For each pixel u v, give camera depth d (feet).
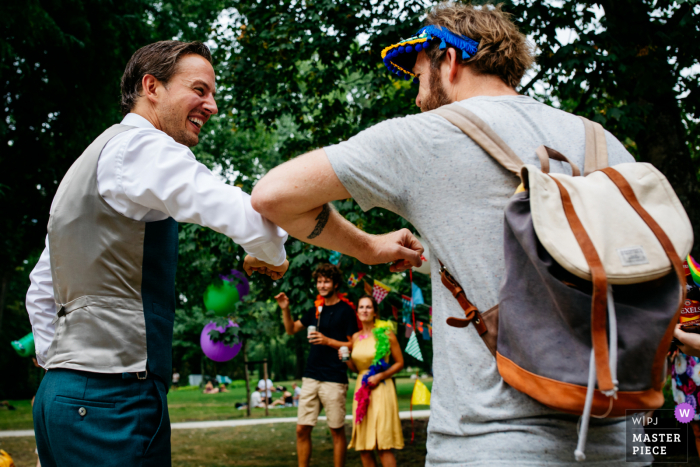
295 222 4.32
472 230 3.79
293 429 30.14
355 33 20.80
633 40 17.52
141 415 4.83
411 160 3.93
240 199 4.73
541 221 3.24
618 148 4.09
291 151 24.25
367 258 4.93
